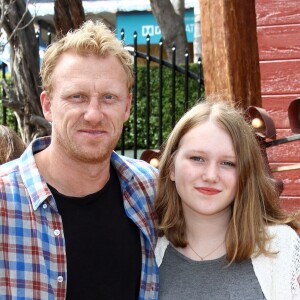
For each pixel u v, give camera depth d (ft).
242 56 13.00
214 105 8.40
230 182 7.96
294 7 18.71
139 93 32.17
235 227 7.89
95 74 7.33
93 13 43.24
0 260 7.03
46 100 7.86
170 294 7.94
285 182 18.60
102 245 7.71
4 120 20.88
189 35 47.39
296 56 18.81
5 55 20.34
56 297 7.24
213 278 7.88
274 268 7.78
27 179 7.41
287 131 18.92
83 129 7.38
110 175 8.17
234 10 12.90
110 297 7.66
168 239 8.33
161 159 8.64
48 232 7.32
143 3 42.57
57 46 7.54
